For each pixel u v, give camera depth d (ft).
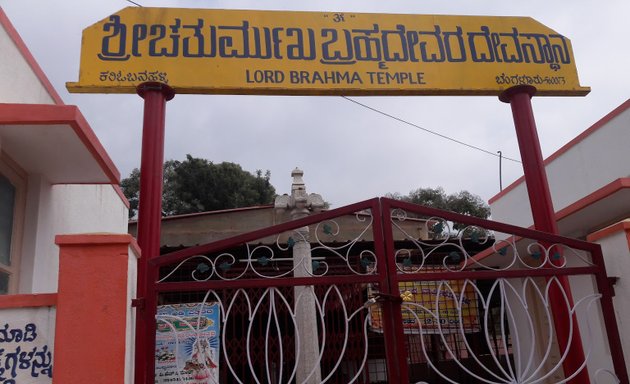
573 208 18.71
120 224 27.68
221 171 79.97
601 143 23.49
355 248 27.55
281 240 42.16
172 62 17.11
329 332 24.29
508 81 19.07
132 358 10.50
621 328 12.55
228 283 11.07
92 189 22.82
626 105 22.06
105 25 17.13
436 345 27.14
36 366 9.76
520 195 29.99
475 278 11.79
